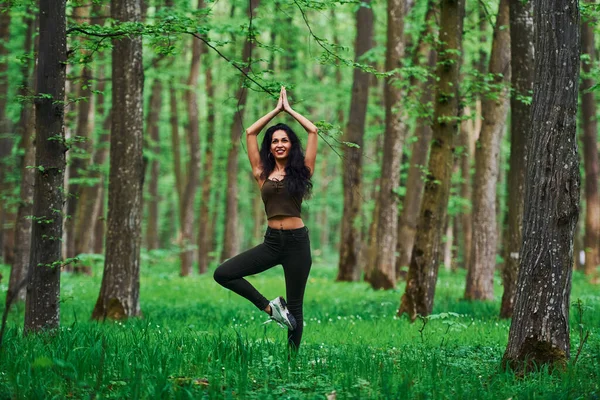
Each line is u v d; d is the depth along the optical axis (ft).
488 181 49.65
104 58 57.62
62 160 24.06
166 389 15.74
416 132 68.28
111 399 15.78
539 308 19.36
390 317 36.70
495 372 19.20
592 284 70.90
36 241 23.86
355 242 71.10
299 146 20.92
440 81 36.45
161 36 25.17
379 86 87.25
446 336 28.25
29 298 23.93
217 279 20.39
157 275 77.77
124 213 36.09
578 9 19.40
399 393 16.06
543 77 19.45
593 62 37.01
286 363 19.03
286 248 20.40
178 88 87.81
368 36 67.77
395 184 62.95
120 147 36.14
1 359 18.63
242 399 15.80
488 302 47.03
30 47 62.23
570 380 17.80
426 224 36.63
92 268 73.87
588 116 73.36
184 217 84.69
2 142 73.05
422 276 36.55
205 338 22.15
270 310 20.39
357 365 19.06
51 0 23.63
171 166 131.34
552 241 19.27
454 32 36.09
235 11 71.15
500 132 49.57
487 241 49.73
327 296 54.03
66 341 20.74
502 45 47.19
